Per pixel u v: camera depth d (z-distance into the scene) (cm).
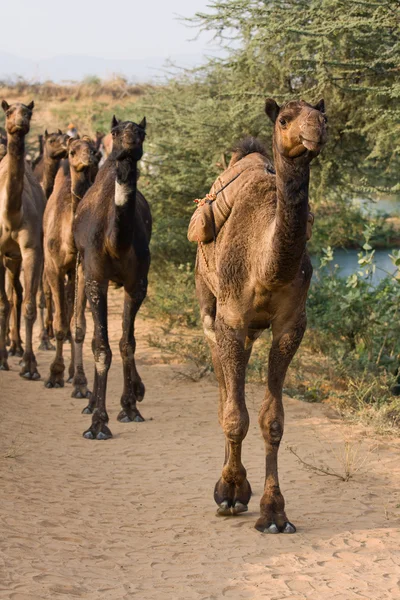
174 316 2550
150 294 2839
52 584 746
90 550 854
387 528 929
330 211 3173
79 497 1045
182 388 1714
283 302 889
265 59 2480
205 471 1174
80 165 1562
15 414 1478
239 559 836
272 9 2206
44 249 1738
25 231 1734
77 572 789
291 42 2325
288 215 786
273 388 920
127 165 1305
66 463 1207
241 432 917
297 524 941
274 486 927
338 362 1784
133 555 848
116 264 1379
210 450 1282
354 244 3794
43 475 1128
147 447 1304
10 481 1074
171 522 957
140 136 1298
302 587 767
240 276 890
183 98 2936
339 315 1903
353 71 2169
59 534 891
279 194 790
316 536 902
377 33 2059
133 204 1319
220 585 770
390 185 2739
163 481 1129
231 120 2506
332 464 1191
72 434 1377
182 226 2880
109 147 3550
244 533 916
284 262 817
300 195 780
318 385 1642
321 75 2106
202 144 2634
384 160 2562
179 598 739
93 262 1376
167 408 1558
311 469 1159
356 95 2352
